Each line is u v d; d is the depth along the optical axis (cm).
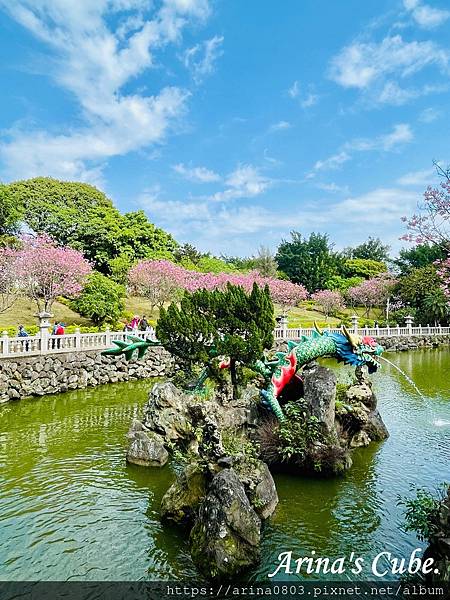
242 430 1097
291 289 4412
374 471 1044
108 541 744
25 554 706
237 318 1166
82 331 2634
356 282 6006
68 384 1872
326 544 736
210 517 688
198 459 853
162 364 2231
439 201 1121
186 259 5444
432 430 1363
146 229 4716
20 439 1246
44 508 855
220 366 1221
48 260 2902
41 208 4581
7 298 3005
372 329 3497
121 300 3428
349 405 1214
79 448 1180
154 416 1151
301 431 1023
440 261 1342
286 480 997
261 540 745
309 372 1155
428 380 2197
